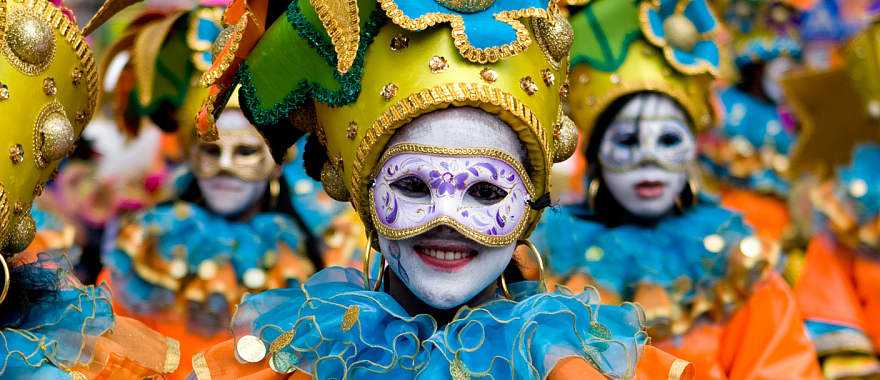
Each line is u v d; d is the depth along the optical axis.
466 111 3.44
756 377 4.79
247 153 5.07
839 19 6.04
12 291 3.71
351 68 3.49
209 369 3.73
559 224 5.02
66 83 3.70
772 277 4.98
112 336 3.87
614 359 3.54
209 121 3.69
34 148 3.62
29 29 3.56
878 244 5.30
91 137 6.02
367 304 3.58
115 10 3.80
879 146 5.34
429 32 3.44
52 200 5.97
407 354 3.55
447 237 3.48
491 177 3.45
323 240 5.30
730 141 6.17
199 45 4.97
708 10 4.88
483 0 3.43
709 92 4.91
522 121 3.45
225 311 5.12
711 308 4.92
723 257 4.92
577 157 5.66
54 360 3.66
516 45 3.42
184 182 5.24
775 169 6.16
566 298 3.55
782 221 6.05
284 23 3.58
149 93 4.91
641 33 4.80
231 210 5.13
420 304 3.64
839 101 5.35
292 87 3.61
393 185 3.48
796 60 6.16
